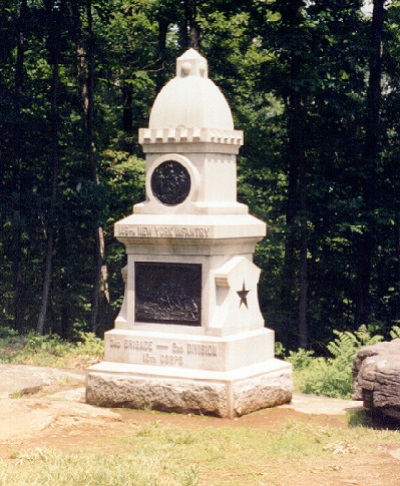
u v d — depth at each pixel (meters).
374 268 32.09
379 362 12.25
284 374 13.82
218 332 13.09
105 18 28.83
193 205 13.30
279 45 28.20
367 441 11.16
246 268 13.69
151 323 13.57
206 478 9.43
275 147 33.50
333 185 30.00
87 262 33.12
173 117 13.59
